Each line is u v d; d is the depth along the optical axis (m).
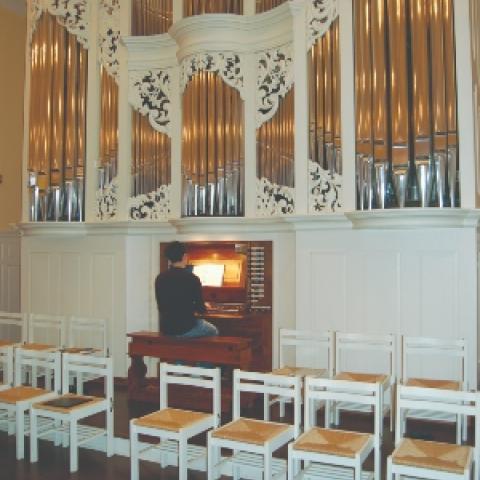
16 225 6.96
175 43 6.28
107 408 4.42
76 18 6.64
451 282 4.88
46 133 6.65
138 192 6.40
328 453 3.16
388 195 4.91
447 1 4.75
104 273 6.53
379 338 4.71
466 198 4.73
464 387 4.29
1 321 6.50
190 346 5.21
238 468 3.99
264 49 5.86
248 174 5.90
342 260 5.27
